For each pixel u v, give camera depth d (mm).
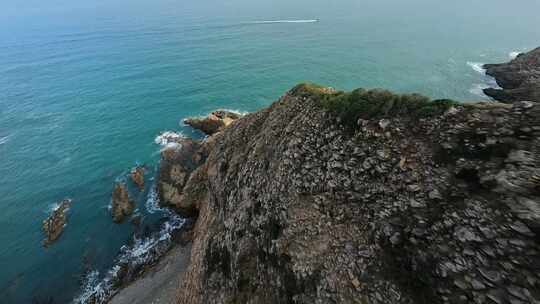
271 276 15648
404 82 64312
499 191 10680
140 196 39031
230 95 65938
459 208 11305
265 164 21125
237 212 20938
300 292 13547
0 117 59281
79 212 37344
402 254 11742
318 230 14844
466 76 64812
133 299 26469
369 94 18031
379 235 12781
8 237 34500
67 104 63875
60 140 51969
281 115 23812
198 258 22906
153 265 29984
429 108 15031
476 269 9852
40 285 29234
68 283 29266
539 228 9281
